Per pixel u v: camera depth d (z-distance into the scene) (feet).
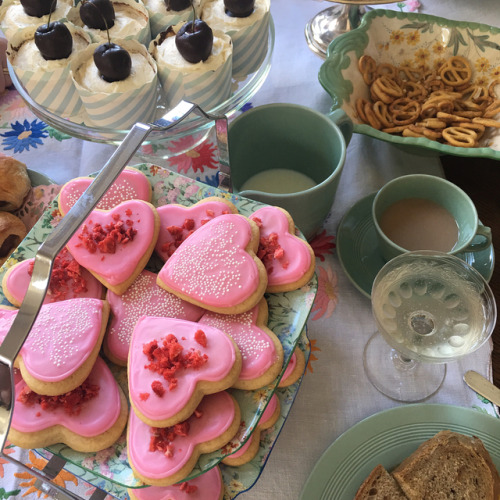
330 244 2.59
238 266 1.60
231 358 1.47
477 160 3.00
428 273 2.10
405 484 1.82
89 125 2.71
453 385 2.17
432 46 2.93
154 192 1.92
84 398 1.49
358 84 2.84
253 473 1.78
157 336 1.52
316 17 3.43
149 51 2.63
